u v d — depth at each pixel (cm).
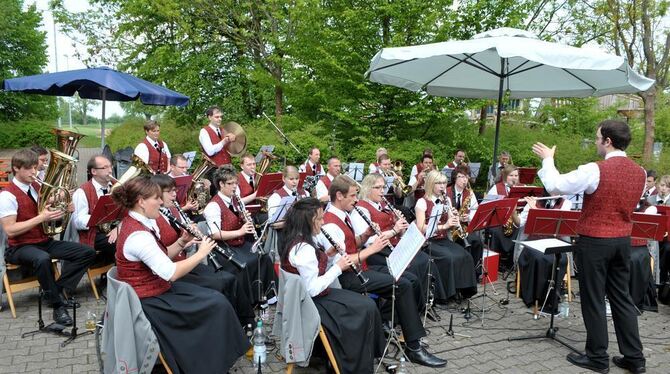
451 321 432
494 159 656
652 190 674
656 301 533
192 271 389
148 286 300
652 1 1032
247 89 1382
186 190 505
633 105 2031
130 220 301
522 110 1421
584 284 366
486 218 443
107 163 471
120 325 278
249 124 1227
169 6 1141
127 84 675
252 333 382
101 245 487
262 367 354
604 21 1192
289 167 531
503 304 515
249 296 430
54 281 418
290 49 1160
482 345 411
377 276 378
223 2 1205
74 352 372
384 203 470
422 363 367
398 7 1023
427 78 677
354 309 324
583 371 369
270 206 460
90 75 658
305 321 314
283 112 1386
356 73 1048
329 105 1131
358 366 321
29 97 2212
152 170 653
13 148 2038
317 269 322
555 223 413
